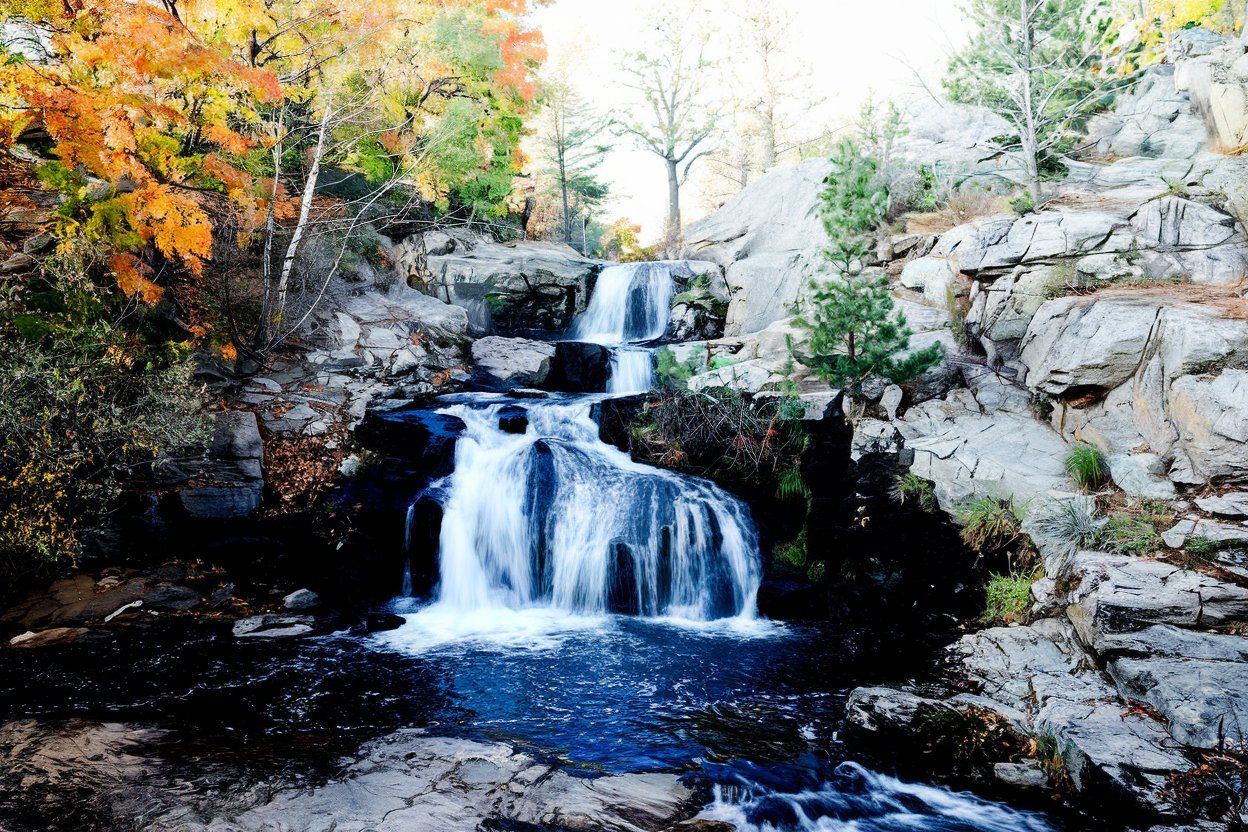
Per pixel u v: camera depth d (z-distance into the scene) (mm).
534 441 11273
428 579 10266
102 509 9109
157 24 9430
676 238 23094
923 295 13188
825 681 7566
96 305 10172
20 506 8453
